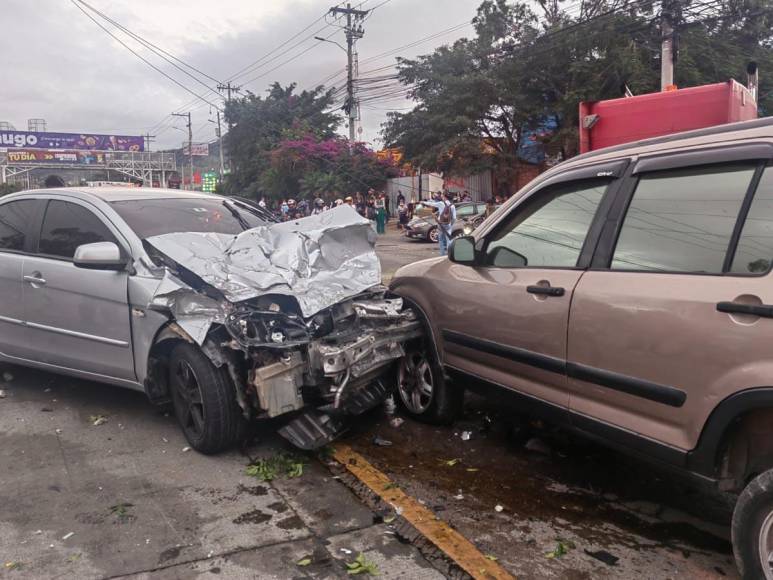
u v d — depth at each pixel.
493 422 4.59
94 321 4.34
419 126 26.88
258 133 39.69
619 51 20.53
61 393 5.19
